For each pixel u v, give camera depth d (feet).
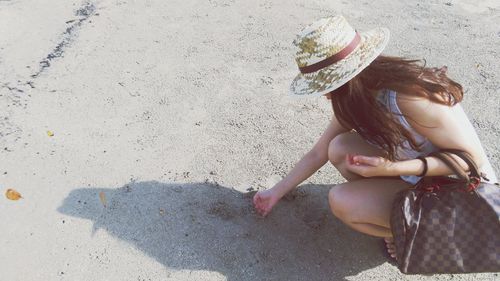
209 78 11.29
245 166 9.24
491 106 10.56
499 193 6.30
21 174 8.98
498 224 6.17
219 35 12.74
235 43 12.44
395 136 6.31
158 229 8.09
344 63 6.12
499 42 12.57
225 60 11.85
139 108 10.44
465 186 6.31
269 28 13.03
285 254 7.75
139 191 8.70
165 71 11.48
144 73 11.41
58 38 12.53
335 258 7.71
